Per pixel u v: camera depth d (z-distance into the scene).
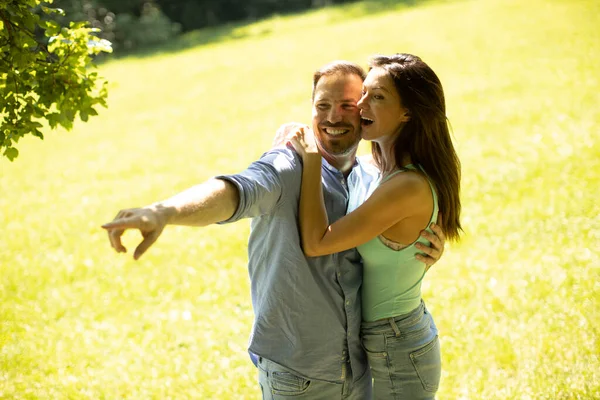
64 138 23.06
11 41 5.36
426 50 28.03
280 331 4.36
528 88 19.89
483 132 16.47
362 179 4.77
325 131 4.54
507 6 34.81
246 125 21.45
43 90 5.52
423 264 4.62
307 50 33.25
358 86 4.54
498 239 10.59
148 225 3.25
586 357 7.10
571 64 21.69
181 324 9.15
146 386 7.57
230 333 8.74
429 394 4.74
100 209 15.09
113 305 10.00
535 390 6.68
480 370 7.19
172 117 24.28
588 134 14.92
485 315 8.30
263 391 4.61
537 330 7.80
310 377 4.43
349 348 4.54
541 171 13.22
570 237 10.25
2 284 11.07
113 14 46.81
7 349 8.75
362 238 4.27
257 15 57.56
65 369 8.17
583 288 8.59
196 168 17.58
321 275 4.36
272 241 4.28
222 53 37.09
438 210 4.55
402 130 4.50
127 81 32.75
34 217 14.93
